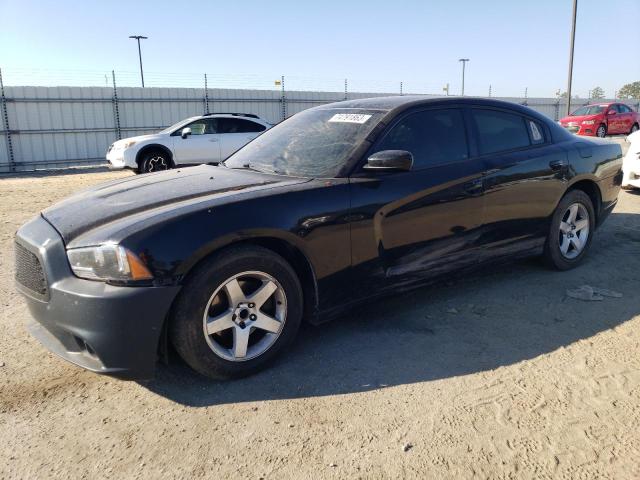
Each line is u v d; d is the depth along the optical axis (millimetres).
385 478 2221
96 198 3326
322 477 2236
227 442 2480
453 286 4449
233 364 2965
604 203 5000
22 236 3031
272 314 3146
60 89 18234
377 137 3520
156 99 20062
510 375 3016
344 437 2494
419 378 3010
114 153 13148
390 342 3461
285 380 3020
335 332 3627
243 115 14047
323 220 3152
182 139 13078
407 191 3496
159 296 2637
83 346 2758
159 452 2420
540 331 3572
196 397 2865
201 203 2910
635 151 8109
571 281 4508
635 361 3137
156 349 2691
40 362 3270
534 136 4473
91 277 2658
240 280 2977
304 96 23359
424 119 3799
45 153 18297
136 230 2658
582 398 2768
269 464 2324
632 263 4969
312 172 3445
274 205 3014
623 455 2332
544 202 4383
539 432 2498
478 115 4121
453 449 2393
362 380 3004
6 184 13062
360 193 3307
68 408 2787
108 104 19188
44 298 2812
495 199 3996
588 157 4738
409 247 3566
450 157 3838
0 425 2637
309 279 3232
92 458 2389
